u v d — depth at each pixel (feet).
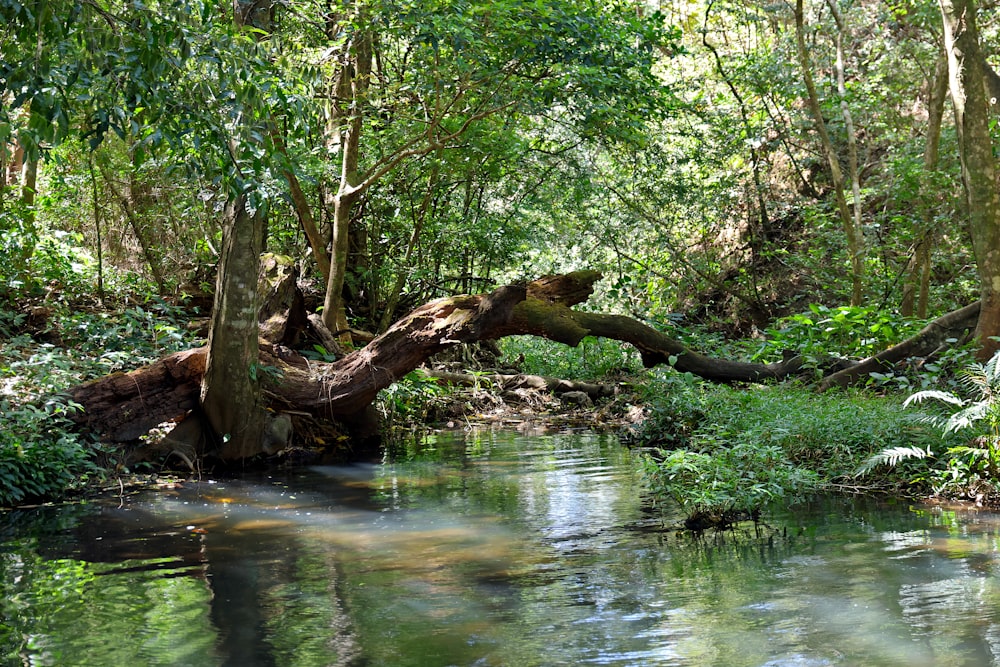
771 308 63.00
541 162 52.65
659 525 20.45
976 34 33.68
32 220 45.19
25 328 39.24
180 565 17.25
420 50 36.83
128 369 34.17
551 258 63.36
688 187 57.57
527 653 12.35
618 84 35.96
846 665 11.67
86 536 19.89
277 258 37.86
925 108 58.95
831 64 58.13
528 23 33.19
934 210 48.08
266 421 31.09
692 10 66.08
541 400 47.16
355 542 19.15
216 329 29.01
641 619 13.71
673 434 34.45
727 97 58.13
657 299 66.44
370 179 39.17
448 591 15.38
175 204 48.62
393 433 39.27
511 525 20.71
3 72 16.49
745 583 15.51
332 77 41.27
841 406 28.12
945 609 13.82
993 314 33.09
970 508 21.20
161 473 28.45
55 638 13.10
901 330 39.99
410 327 32.07
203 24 18.86
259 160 20.16
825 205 56.75
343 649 12.60
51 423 26.63
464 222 50.70
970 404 26.78
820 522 20.16
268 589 15.58
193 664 12.06
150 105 17.98
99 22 17.65
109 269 49.67
